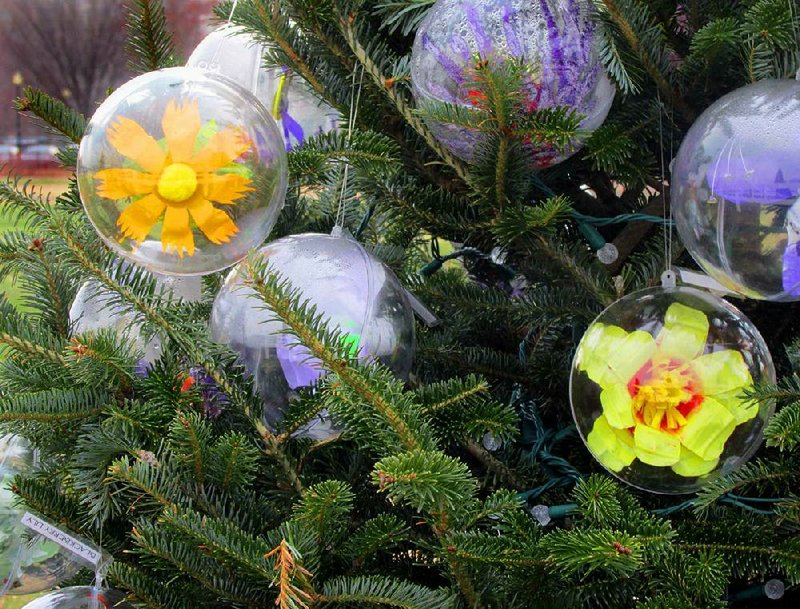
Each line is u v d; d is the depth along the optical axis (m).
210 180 1.07
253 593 1.08
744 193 1.02
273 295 1.01
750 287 1.04
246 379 1.11
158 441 1.10
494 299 1.22
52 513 1.13
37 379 1.16
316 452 1.18
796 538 1.08
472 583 1.07
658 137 1.17
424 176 1.23
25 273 1.22
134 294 1.15
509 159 1.10
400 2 1.18
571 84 1.09
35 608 1.09
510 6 1.08
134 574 1.10
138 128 1.06
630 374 1.06
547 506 1.15
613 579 1.08
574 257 1.16
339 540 1.08
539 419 1.18
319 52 1.19
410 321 1.12
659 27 1.13
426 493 0.99
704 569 1.06
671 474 1.07
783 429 1.03
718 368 1.06
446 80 1.09
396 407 1.04
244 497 1.12
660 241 1.18
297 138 1.29
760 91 1.04
